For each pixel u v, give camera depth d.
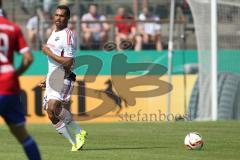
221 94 64.38
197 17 63.38
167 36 73.56
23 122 28.78
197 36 63.38
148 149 41.47
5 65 28.20
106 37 73.44
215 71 62.59
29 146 28.88
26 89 64.62
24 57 28.27
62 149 41.69
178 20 71.94
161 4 76.06
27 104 64.50
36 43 73.69
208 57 63.00
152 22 72.12
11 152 40.25
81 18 75.19
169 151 40.47
